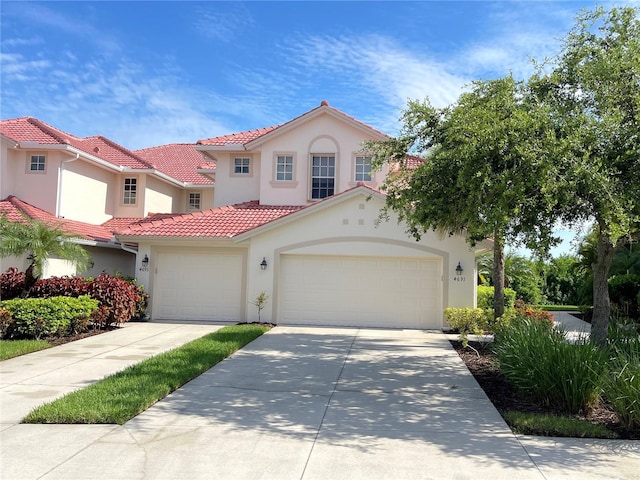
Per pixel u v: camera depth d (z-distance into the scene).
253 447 6.17
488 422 7.32
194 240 17.77
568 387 7.82
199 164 27.52
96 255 20.72
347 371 10.55
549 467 5.66
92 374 9.84
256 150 21.09
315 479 5.30
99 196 23.14
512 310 14.00
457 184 9.30
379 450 6.14
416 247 17.05
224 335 14.26
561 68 10.04
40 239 14.90
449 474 5.46
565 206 8.67
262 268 17.62
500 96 9.95
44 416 7.03
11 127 21.42
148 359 10.96
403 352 12.73
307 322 17.55
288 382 9.54
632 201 8.18
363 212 17.31
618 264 21.62
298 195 20.34
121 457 5.81
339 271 17.55
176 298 18.25
